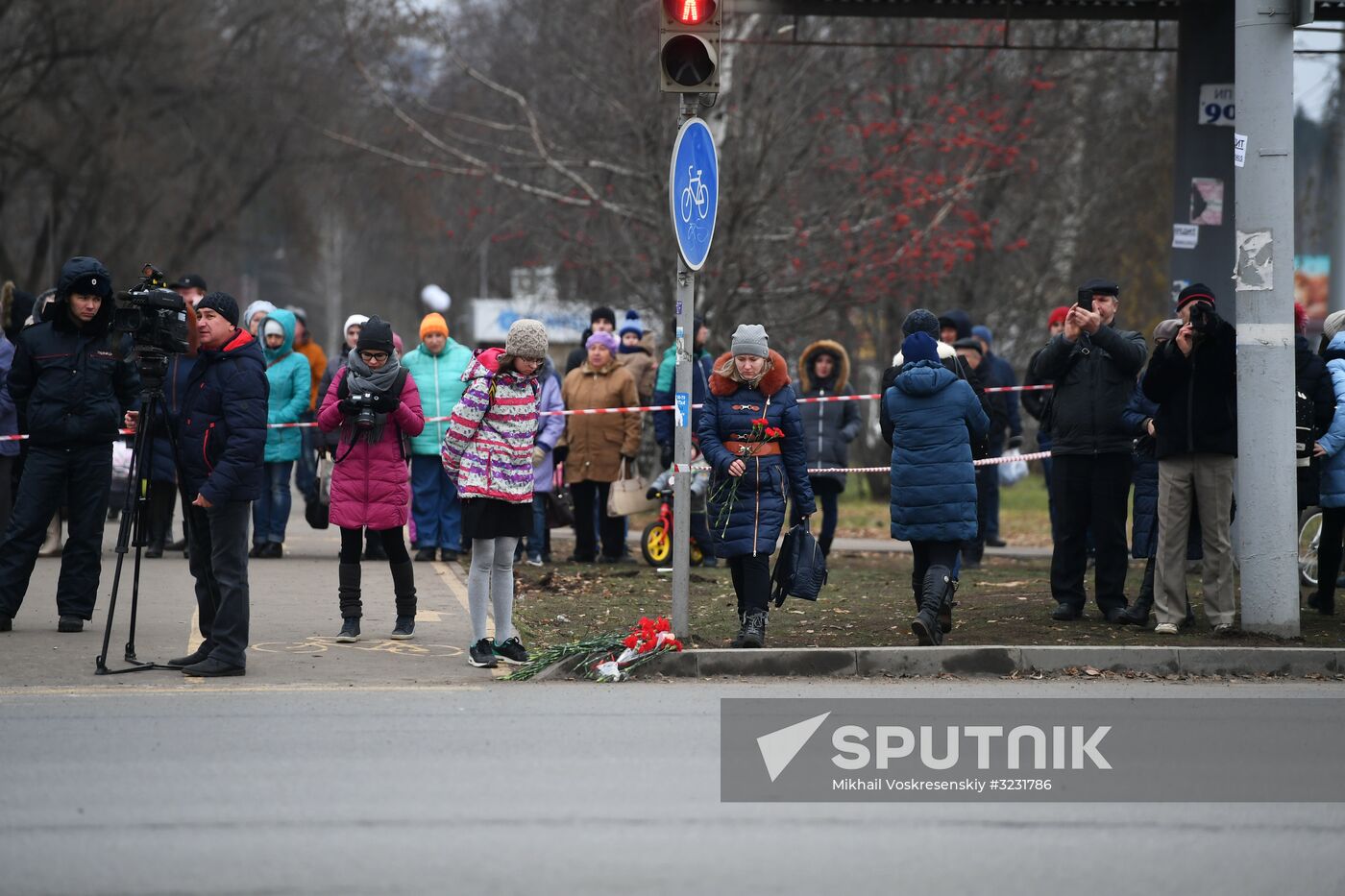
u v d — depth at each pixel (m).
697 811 17.72
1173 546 29.70
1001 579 38.97
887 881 15.35
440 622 31.42
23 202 115.75
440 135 66.56
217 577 25.89
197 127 106.25
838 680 26.34
